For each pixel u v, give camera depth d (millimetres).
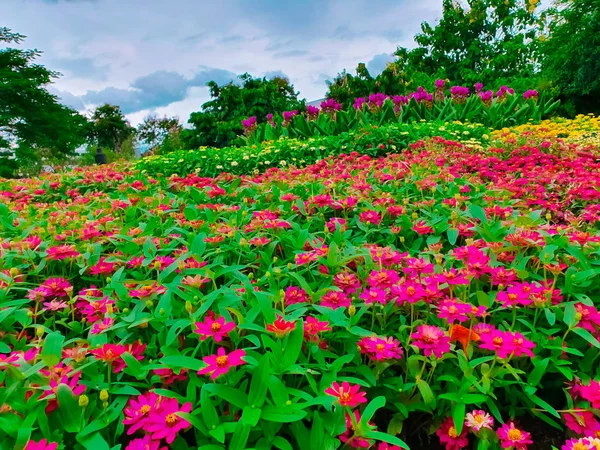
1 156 20062
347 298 1793
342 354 1595
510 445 1251
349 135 7430
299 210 3109
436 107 10250
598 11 13688
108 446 1106
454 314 1472
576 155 5305
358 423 1184
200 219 2953
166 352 1393
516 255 2127
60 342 1354
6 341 1707
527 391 1414
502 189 3455
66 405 1170
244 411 1137
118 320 1655
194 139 15094
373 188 3605
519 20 25172
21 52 20656
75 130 22781
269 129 9820
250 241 2352
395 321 1811
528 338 1620
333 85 16797
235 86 15461
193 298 1632
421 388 1358
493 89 21234
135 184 4406
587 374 1582
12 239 2666
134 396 1354
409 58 26797
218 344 1542
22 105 20672
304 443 1189
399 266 2074
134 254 2359
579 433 1344
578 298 1733
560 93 15031
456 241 2703
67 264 2367
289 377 1432
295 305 1675
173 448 1189
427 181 3619
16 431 1116
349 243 2332
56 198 4605
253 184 4047
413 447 1510
